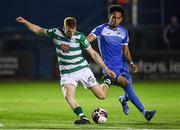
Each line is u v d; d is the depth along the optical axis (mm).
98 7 77125
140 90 51969
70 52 27609
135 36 66750
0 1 76688
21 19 28062
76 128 26203
